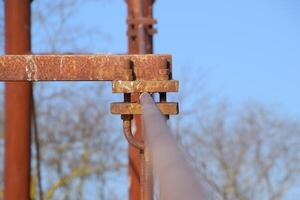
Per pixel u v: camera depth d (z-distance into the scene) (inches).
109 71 291.1
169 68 288.4
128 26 730.2
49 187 1768.0
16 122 704.4
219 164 2038.6
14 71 299.9
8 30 721.0
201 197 90.7
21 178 704.4
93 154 1833.2
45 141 1765.5
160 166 114.1
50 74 298.4
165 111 272.1
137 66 285.7
